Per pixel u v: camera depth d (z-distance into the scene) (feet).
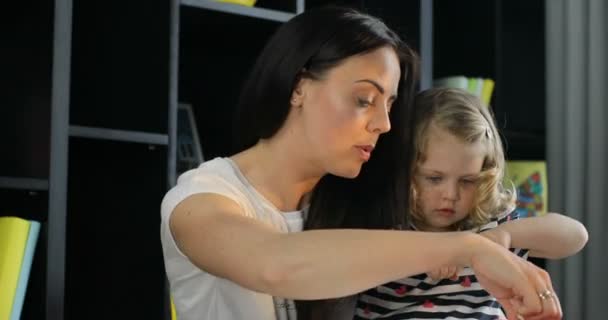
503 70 9.50
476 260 3.24
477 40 9.35
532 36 9.70
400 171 4.70
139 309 6.78
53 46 6.19
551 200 8.88
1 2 6.54
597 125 8.72
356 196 4.68
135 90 6.87
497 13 9.18
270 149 4.44
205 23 7.32
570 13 8.83
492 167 5.14
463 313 4.81
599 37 8.77
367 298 4.96
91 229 7.04
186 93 8.14
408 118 4.63
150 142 6.58
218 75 8.11
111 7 7.00
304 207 4.69
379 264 3.22
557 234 4.68
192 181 4.10
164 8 6.75
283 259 3.28
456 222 5.22
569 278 8.64
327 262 3.24
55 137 6.18
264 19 7.16
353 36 4.17
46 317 6.10
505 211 5.17
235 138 4.60
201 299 4.27
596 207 8.68
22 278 6.12
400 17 8.22
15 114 6.40
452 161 4.99
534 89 9.66
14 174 6.38
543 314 3.21
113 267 6.93
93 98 7.00
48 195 6.15
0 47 6.51
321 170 4.43
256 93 4.39
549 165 8.91
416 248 3.25
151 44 6.81
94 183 7.04
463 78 8.81
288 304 4.36
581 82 8.82
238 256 3.38
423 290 4.90
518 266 3.23
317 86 4.21
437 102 5.20
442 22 9.66
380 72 4.18
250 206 4.26
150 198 6.75
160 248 6.66
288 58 4.26
